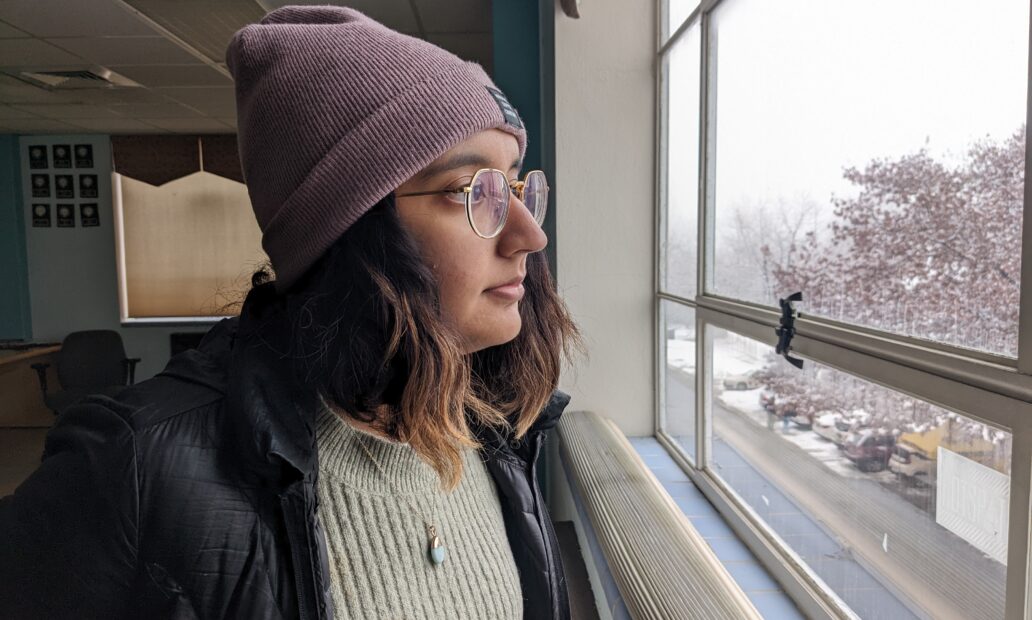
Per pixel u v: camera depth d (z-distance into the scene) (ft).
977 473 2.33
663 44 7.15
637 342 7.73
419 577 1.83
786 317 3.85
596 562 5.39
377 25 1.80
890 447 2.90
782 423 4.16
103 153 19.53
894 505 2.88
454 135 1.60
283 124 1.65
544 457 9.02
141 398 1.54
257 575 1.44
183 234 19.92
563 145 7.47
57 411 15.88
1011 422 2.11
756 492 4.68
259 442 1.44
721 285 5.44
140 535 1.38
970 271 2.36
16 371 18.57
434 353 1.59
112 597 1.38
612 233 7.59
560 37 7.37
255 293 1.83
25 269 19.85
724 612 3.32
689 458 6.50
